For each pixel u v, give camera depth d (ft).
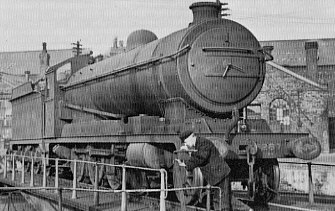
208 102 36.78
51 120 58.75
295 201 42.68
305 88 98.58
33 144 67.67
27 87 69.05
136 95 43.73
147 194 41.09
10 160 77.56
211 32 37.24
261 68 39.09
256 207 38.42
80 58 61.98
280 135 35.73
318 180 60.39
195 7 39.86
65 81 59.77
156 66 39.22
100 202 39.65
